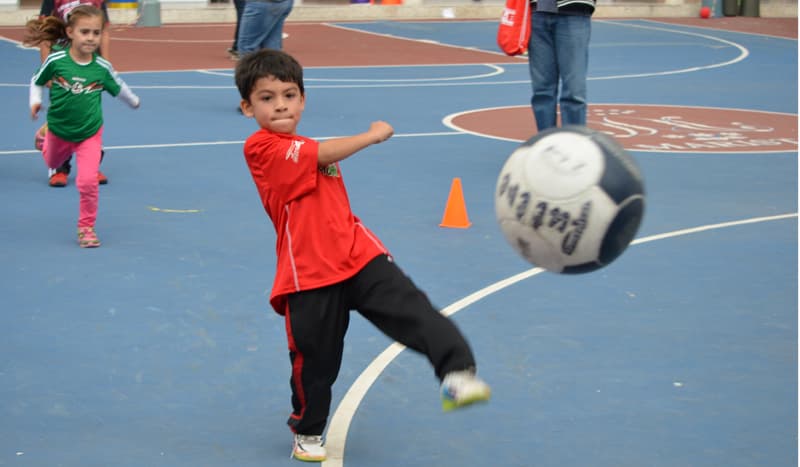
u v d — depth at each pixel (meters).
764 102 27.27
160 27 46.56
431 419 7.90
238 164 17.53
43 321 9.84
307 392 7.07
